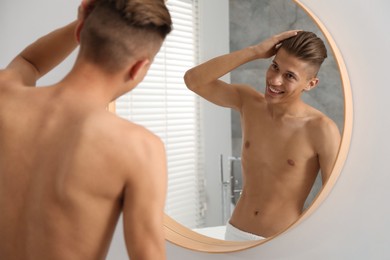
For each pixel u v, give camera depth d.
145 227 0.71
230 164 1.35
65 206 0.70
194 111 1.40
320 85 1.18
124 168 0.70
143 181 0.71
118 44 0.72
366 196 1.18
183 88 1.41
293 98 1.23
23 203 0.73
